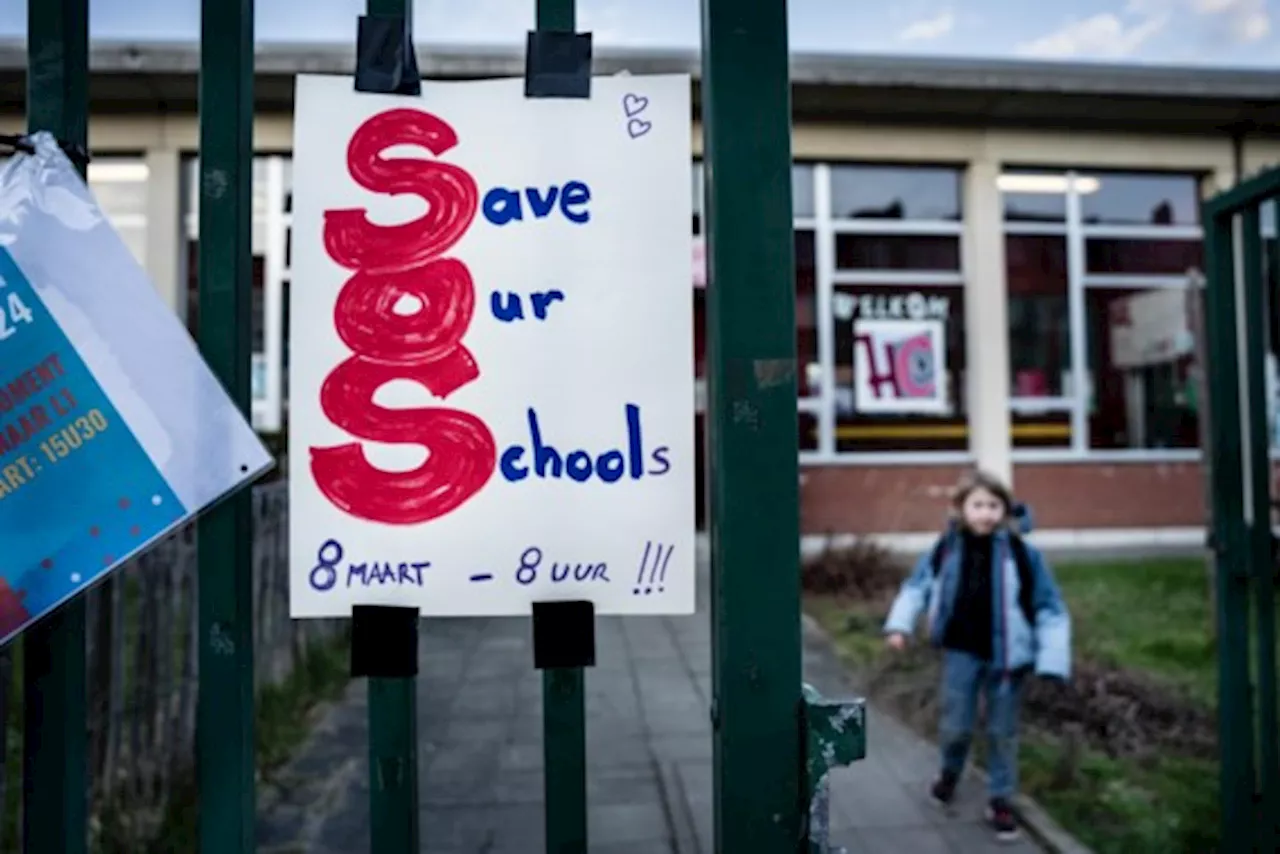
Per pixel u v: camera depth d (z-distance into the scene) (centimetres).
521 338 119
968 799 372
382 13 120
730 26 121
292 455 117
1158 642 583
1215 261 288
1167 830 341
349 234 119
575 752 120
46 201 116
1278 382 775
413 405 118
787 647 119
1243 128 1074
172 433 116
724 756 118
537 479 118
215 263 118
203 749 116
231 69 119
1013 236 1084
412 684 118
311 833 339
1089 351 1091
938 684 508
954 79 975
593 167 120
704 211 125
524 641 616
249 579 121
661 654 583
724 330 119
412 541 118
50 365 115
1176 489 1077
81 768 121
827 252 1052
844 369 1052
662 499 119
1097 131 1063
